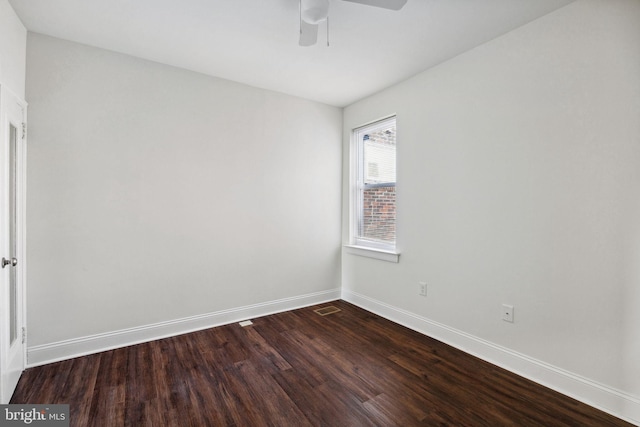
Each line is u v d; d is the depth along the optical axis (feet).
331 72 9.27
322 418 5.61
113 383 6.61
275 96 10.79
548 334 6.53
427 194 9.10
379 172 11.29
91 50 7.80
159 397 6.16
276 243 10.96
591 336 5.92
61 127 7.45
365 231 12.01
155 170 8.66
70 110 7.55
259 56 8.34
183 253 9.14
